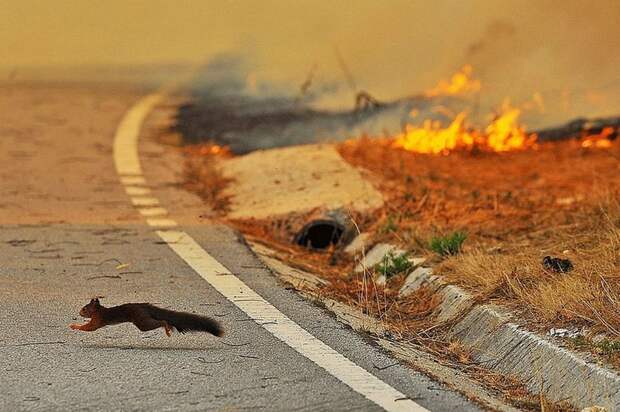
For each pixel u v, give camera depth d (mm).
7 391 16375
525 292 19859
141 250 24750
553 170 32094
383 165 31984
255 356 18109
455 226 25797
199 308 20625
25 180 31844
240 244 25422
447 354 19484
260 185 30688
